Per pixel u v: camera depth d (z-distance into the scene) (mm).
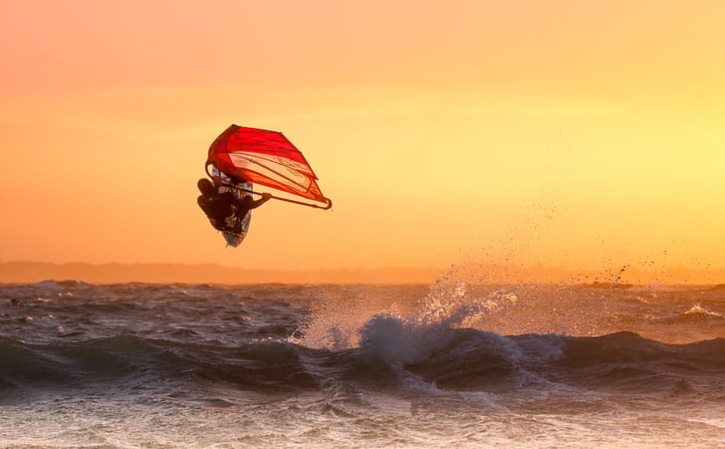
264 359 46219
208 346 49188
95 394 38750
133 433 30141
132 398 37469
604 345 48688
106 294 173250
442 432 30141
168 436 29641
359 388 39750
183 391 38844
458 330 50906
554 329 62219
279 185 40500
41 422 32406
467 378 42375
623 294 120750
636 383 40375
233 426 31344
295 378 42062
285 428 30969
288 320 87000
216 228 40500
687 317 77062
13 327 75188
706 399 36312
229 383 41250
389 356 45594
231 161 39188
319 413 33875
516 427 30906
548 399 36781
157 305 117125
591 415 33250
